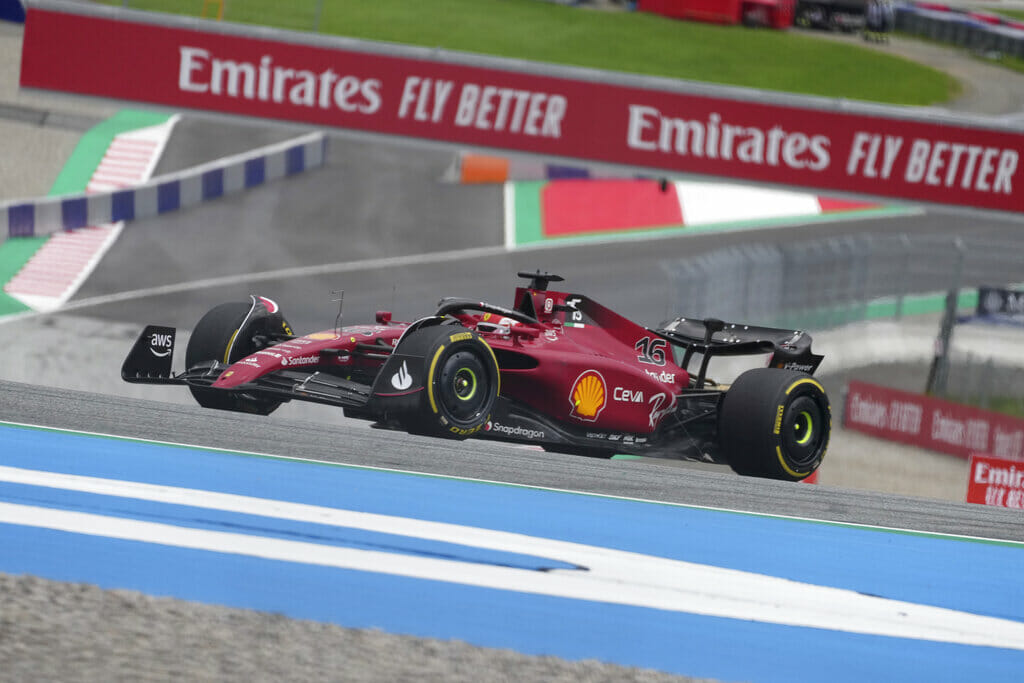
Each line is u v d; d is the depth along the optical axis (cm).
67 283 6762
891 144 6006
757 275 6072
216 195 8262
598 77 6209
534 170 9125
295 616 1284
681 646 1340
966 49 13912
